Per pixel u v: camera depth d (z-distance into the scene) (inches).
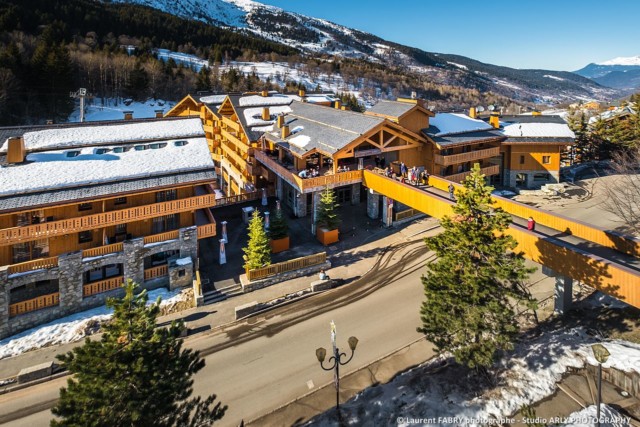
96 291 1135.6
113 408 475.8
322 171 1712.6
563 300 963.3
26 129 1320.1
